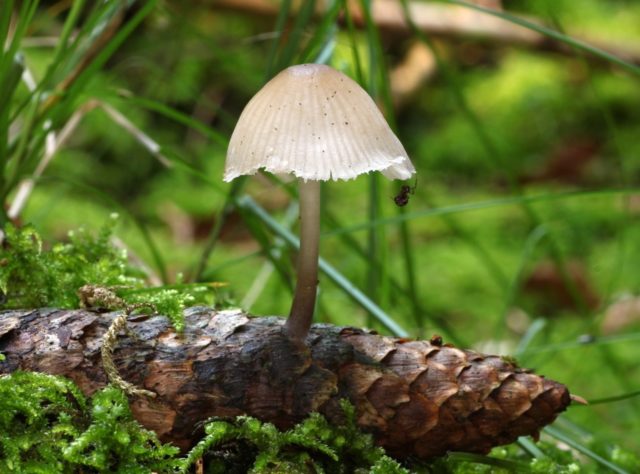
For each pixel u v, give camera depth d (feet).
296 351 1.11
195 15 3.23
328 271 1.38
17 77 1.30
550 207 3.34
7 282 1.25
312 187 1.12
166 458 1.10
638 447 1.73
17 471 1.06
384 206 3.23
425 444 1.12
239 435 1.09
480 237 3.14
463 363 1.12
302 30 1.43
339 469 1.11
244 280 2.54
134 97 1.40
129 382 1.09
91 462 1.06
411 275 1.48
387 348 1.12
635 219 3.32
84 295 1.16
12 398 1.07
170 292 1.16
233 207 1.51
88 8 2.57
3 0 1.24
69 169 3.21
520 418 1.11
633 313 2.63
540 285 2.82
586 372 2.21
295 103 1.08
